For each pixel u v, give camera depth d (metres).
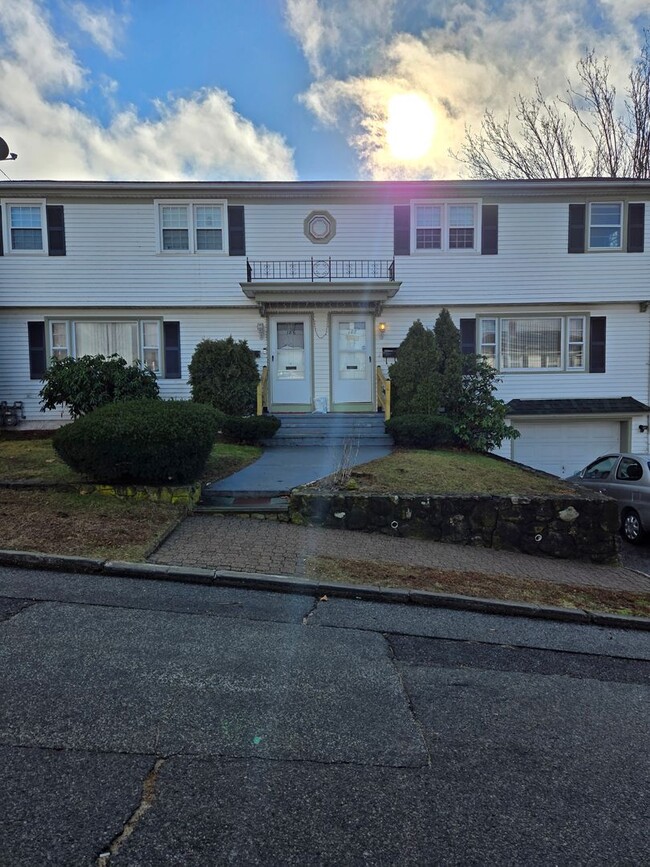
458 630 4.52
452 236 14.40
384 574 5.59
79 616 4.19
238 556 5.79
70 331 14.20
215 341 13.30
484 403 12.38
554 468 15.02
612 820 2.33
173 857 2.01
